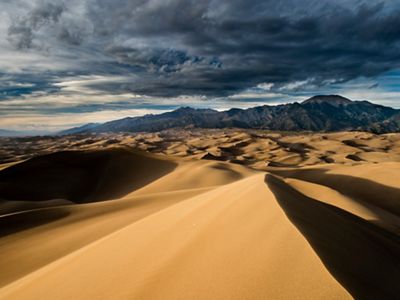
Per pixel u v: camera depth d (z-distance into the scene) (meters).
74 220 29.05
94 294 8.19
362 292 5.83
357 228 14.83
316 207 15.82
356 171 63.56
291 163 137.38
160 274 8.10
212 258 8.10
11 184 67.44
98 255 12.23
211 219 12.15
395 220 29.80
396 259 10.65
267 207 11.55
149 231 14.04
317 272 6.09
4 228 26.64
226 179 63.69
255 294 5.88
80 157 88.06
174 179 67.00
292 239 7.82
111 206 33.56
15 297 10.27
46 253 20.27
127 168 83.19
